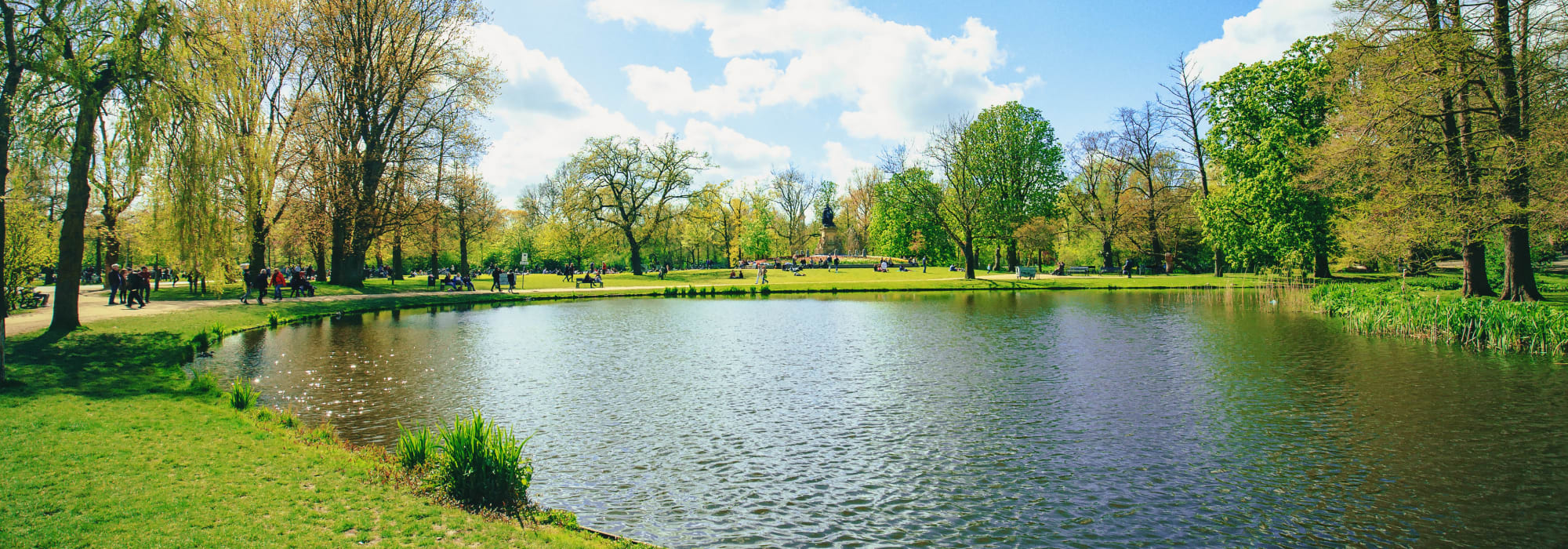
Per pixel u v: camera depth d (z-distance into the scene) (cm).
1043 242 5831
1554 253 3069
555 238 6412
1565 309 2038
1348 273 4603
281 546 591
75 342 1656
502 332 2484
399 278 5478
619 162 6203
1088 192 6238
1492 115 2222
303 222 3462
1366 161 2342
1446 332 1986
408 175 3625
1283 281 4209
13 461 790
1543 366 1603
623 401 1409
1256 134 4069
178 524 627
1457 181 2250
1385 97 2186
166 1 1691
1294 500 880
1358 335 2172
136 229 3522
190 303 2922
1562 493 888
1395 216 2425
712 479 966
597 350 2064
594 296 4294
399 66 3659
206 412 1107
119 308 2534
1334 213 3719
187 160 1756
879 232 7075
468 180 4353
